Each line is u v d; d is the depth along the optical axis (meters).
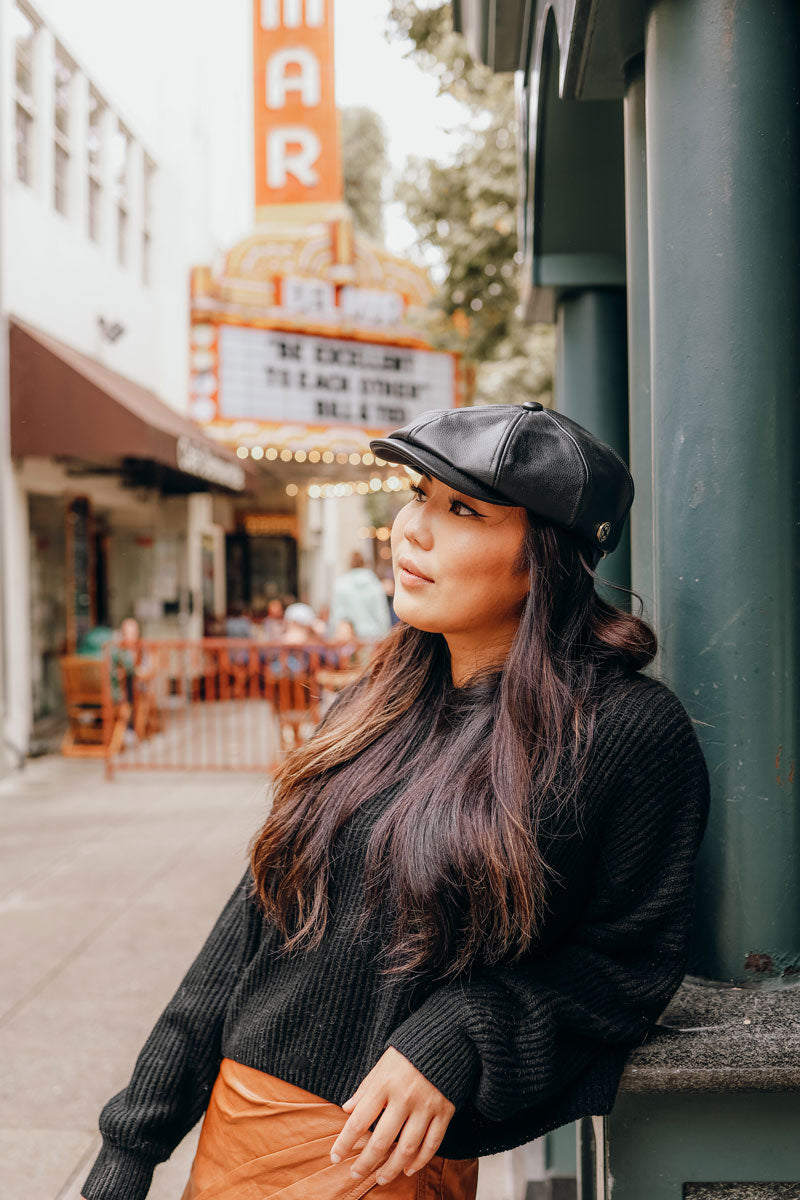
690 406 1.40
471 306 9.73
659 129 1.43
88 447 8.05
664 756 1.12
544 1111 1.12
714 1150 1.24
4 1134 2.79
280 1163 1.14
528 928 1.06
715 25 1.37
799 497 1.39
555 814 1.09
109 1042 3.32
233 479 11.38
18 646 8.38
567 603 1.18
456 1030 1.05
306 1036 1.16
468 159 8.85
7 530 8.16
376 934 1.13
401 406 11.66
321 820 1.19
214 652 9.19
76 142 9.90
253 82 11.30
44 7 8.83
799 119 1.39
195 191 13.42
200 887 4.99
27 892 4.94
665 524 1.44
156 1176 2.68
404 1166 1.04
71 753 8.73
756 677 1.39
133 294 11.70
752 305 1.38
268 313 10.82
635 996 1.11
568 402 2.71
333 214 11.25
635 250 1.68
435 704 1.26
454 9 2.79
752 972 1.40
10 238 8.23
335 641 7.96
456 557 1.15
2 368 8.02
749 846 1.40
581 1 1.48
